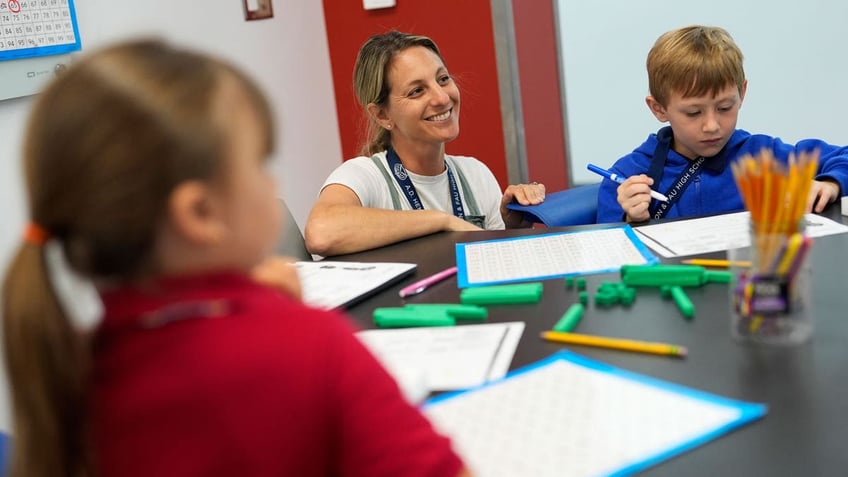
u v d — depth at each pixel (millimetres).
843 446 636
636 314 975
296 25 3090
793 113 2643
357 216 1502
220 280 531
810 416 688
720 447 652
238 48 2826
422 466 517
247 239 532
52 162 480
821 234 1252
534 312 1021
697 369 804
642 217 1514
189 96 488
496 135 3037
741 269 873
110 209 478
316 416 510
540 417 723
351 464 523
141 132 472
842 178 1459
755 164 869
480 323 1004
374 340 966
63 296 521
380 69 1783
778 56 2609
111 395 507
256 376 498
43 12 2141
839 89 2561
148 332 510
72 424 524
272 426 499
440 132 1779
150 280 519
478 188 1951
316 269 1327
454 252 1386
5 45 2037
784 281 832
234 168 509
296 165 3100
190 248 513
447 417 741
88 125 472
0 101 2066
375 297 1166
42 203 491
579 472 630
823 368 777
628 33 2812
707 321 928
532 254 1298
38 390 512
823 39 2539
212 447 495
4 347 516
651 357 844
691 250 1218
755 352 831
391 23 3082
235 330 509
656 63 1716
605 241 1320
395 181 1821
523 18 2928
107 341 522
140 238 491
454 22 2975
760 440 658
